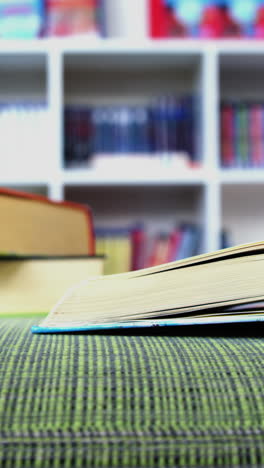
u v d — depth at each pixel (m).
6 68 2.48
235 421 0.30
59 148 2.11
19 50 2.16
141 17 2.66
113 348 0.37
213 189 2.15
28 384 0.32
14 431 0.29
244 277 0.45
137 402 0.31
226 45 2.20
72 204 1.04
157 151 2.23
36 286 0.75
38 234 0.92
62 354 0.36
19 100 2.62
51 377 0.33
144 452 0.29
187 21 2.32
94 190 2.60
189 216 2.70
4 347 0.37
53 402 0.31
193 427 0.30
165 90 2.64
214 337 0.42
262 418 0.31
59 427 0.30
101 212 2.67
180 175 2.15
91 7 2.26
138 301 0.46
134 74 2.63
